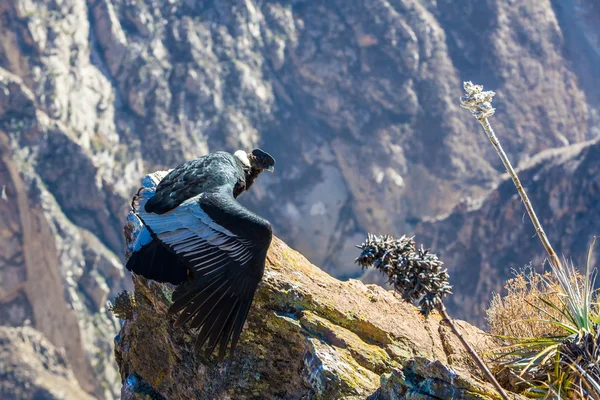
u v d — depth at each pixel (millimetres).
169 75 132000
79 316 102312
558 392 8055
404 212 138500
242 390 9133
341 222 135750
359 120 141750
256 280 6250
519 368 8758
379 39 147625
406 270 7105
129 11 131625
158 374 9852
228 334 6203
